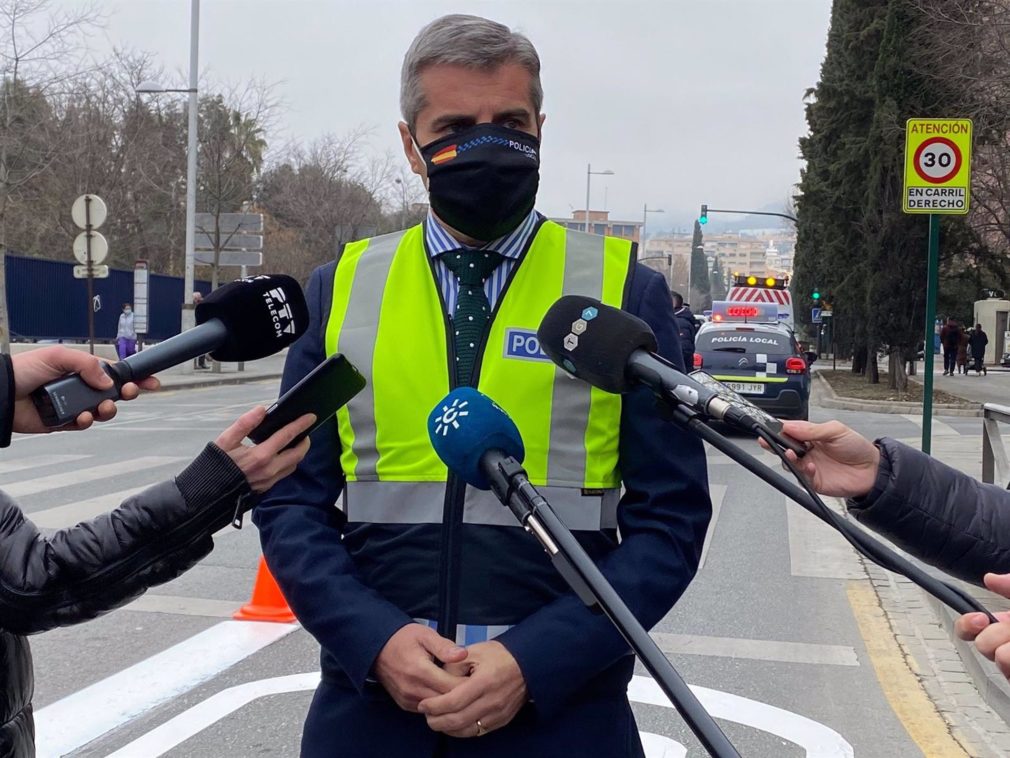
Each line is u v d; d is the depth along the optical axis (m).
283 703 4.46
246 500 1.79
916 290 22.34
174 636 5.40
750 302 27.28
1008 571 1.99
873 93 22.80
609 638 1.88
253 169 33.47
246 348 1.79
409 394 2.04
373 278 2.19
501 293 2.11
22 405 1.61
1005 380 29.64
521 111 2.08
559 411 2.02
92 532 1.77
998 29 16.34
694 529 2.03
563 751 1.92
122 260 34.53
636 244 2.23
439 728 1.80
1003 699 4.41
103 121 30.67
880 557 1.59
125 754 3.94
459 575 1.96
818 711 4.46
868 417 17.55
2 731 1.79
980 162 20.27
